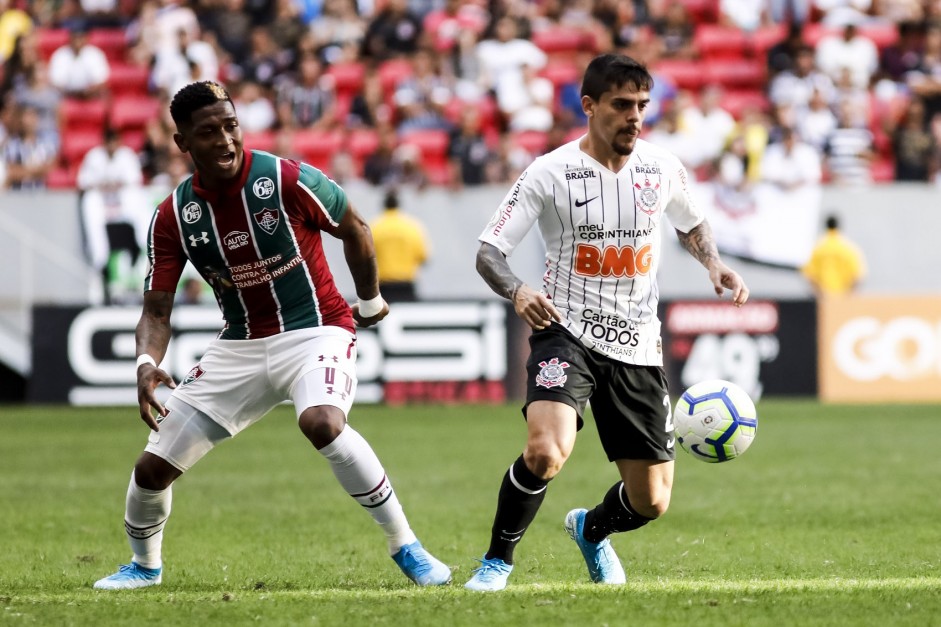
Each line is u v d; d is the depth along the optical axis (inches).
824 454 1653.5
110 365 2342.5
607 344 764.0
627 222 764.6
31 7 3216.0
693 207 805.2
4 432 1982.0
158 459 773.3
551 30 3075.8
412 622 650.8
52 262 2448.3
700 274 2491.4
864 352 2336.4
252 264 753.0
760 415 2117.4
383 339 2308.1
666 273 2492.6
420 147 2822.3
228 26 3048.7
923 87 2893.7
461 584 797.2
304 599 728.3
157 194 2453.2
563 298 774.5
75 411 2276.1
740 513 1192.2
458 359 2301.9
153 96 2970.0
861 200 2534.5
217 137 721.0
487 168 2635.3
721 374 2316.7
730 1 3139.8
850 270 2488.9
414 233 2352.4
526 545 1012.5
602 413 776.3
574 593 738.8
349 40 3041.3
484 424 2007.9
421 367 2306.8
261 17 3110.2
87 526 1138.0
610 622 649.0
